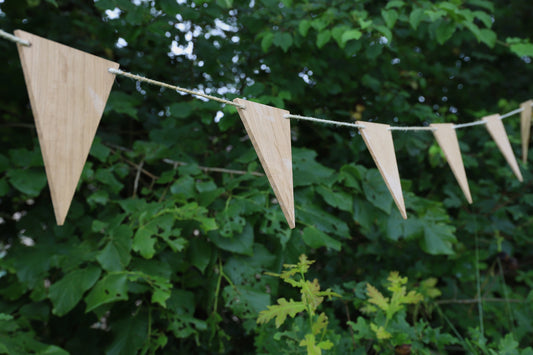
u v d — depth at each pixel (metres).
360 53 2.23
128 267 1.49
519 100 3.05
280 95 1.80
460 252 2.32
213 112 1.98
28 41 0.64
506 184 2.58
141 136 2.36
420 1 1.87
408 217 1.86
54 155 0.64
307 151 1.91
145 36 1.92
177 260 1.61
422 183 2.50
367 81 2.31
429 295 2.06
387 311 1.41
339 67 2.30
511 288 2.46
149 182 2.10
